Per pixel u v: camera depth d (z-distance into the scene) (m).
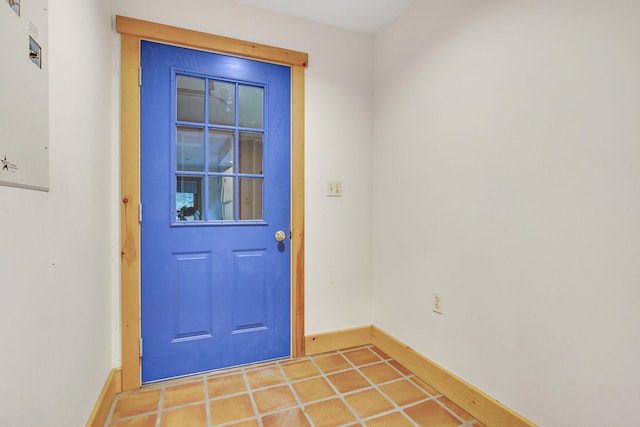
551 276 1.17
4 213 0.69
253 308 1.98
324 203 2.16
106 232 1.53
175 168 1.79
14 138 0.73
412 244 1.90
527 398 1.25
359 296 2.27
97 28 1.39
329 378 1.79
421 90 1.83
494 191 1.39
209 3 1.85
